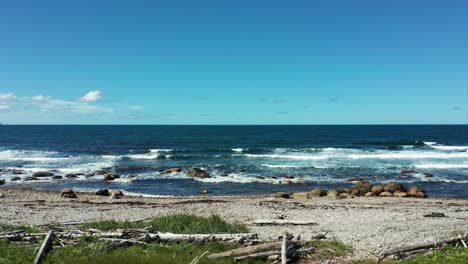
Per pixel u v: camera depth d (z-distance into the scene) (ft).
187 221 45.42
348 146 216.54
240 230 43.65
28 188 93.76
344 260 34.24
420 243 35.19
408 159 153.89
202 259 32.96
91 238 37.70
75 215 57.06
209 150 187.01
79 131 438.81
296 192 95.40
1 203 69.92
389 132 405.39
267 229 47.93
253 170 128.26
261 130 469.57
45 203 71.72
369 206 72.54
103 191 89.51
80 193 89.56
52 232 37.24
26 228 42.14
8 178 112.27
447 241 35.70
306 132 411.13
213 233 40.14
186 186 104.17
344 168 130.93
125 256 32.60
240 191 98.94
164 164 141.49
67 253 33.81
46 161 148.25
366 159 153.89
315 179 113.91
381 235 43.27
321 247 37.29
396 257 34.17
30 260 31.86
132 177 116.06
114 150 194.29
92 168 130.93
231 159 155.02
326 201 80.18
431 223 51.01
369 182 100.83
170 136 332.80
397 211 65.10
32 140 275.59
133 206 68.90
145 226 42.83
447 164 139.54
